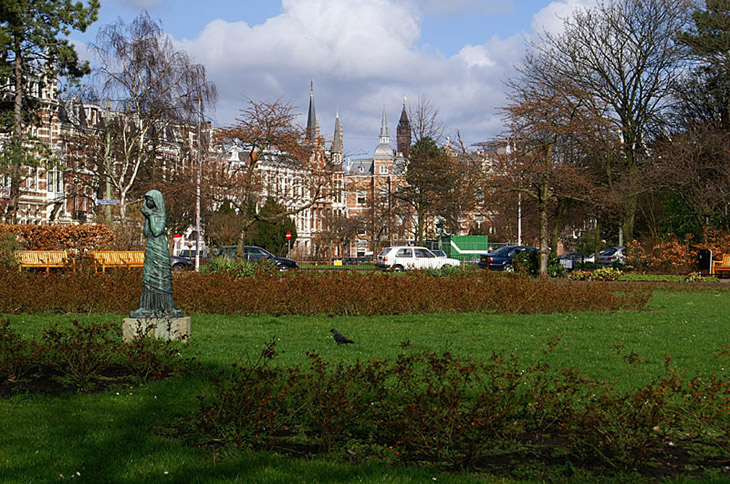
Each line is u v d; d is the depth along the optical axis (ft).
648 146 140.56
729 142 127.85
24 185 166.61
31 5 131.95
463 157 130.31
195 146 157.48
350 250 352.49
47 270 93.50
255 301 61.77
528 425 25.26
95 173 172.14
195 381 32.14
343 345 43.80
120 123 159.74
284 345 43.62
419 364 36.65
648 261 133.59
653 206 169.17
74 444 23.41
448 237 179.63
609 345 45.24
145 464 21.65
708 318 62.39
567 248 279.49
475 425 22.66
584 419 22.44
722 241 127.65
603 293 70.69
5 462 21.54
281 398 25.66
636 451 21.38
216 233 180.55
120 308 61.93
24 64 136.56
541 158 120.98
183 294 62.59
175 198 155.02
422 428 23.35
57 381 31.86
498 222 259.19
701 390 30.50
